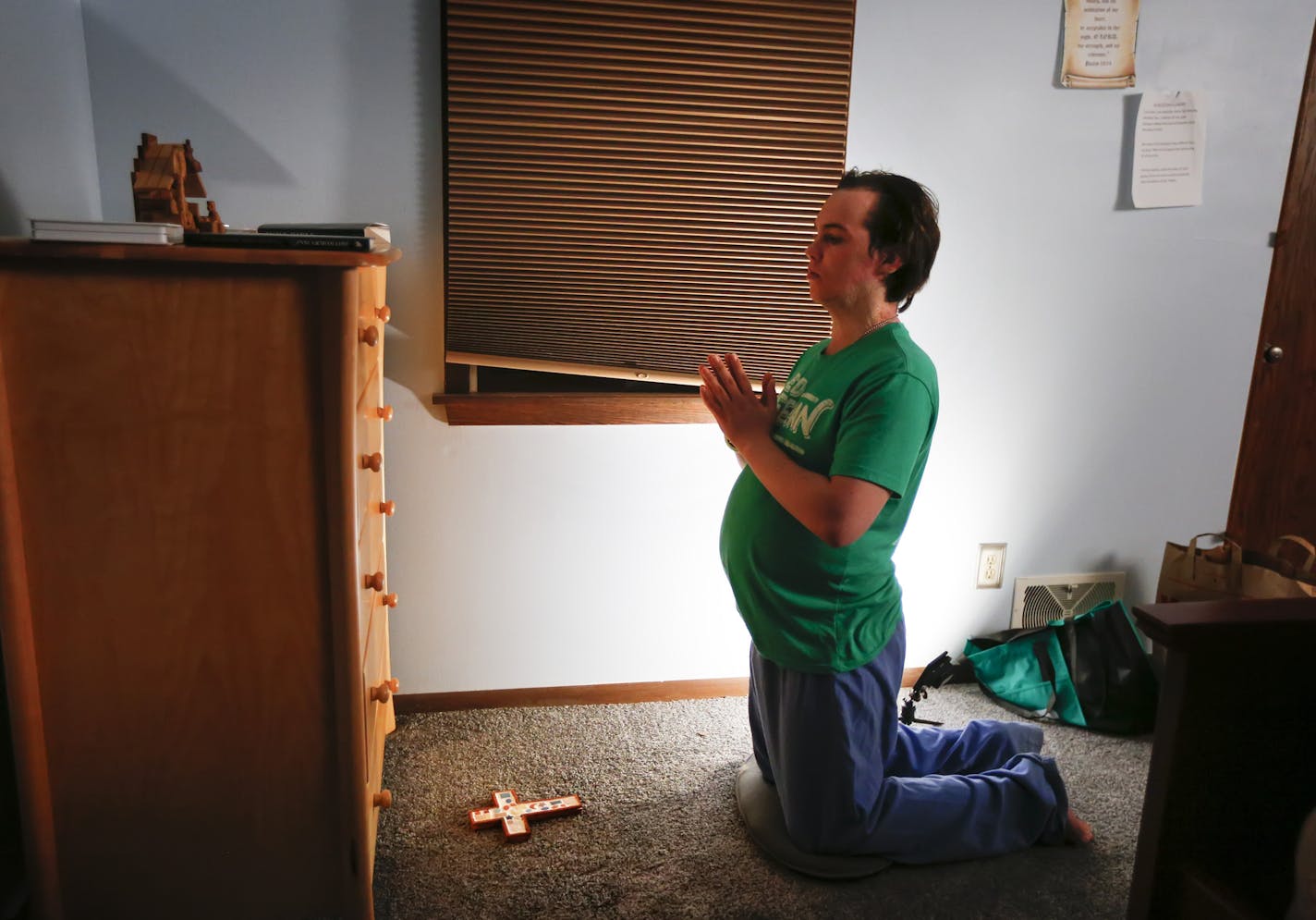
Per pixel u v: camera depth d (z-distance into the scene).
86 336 1.32
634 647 2.47
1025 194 2.39
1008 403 2.52
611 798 2.04
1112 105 2.38
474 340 2.18
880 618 1.73
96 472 1.36
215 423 1.37
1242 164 2.48
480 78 1.97
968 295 2.43
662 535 2.42
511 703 2.43
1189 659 1.32
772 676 1.81
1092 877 1.82
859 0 2.18
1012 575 2.65
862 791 1.76
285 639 1.46
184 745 1.48
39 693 1.42
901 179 1.60
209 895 1.55
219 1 1.93
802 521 1.53
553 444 2.30
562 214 2.10
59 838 1.48
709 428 2.38
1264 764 1.38
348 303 1.34
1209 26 2.38
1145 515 2.68
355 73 2.02
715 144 2.10
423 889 1.74
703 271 2.20
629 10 1.98
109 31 1.90
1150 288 2.52
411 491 2.27
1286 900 1.34
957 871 1.83
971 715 2.44
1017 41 2.29
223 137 1.99
